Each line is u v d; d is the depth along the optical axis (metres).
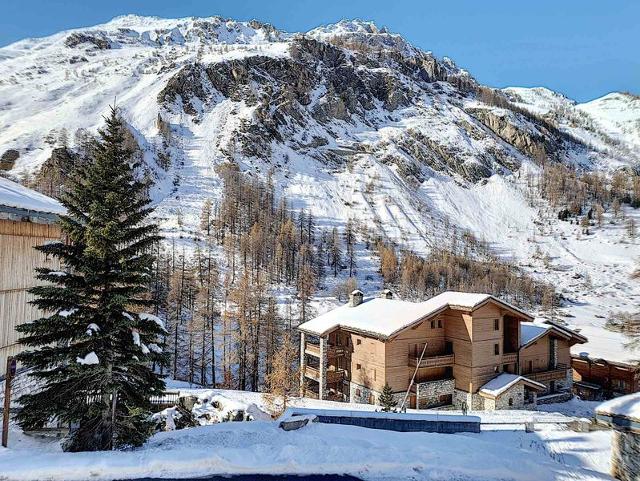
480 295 36.81
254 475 11.68
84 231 13.52
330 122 197.38
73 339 13.32
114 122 14.32
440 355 36.78
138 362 13.88
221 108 177.38
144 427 14.94
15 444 14.13
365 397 37.00
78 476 11.14
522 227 155.00
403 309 39.00
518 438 21.20
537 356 40.03
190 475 11.51
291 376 37.22
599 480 13.06
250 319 49.00
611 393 44.22
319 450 13.05
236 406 29.28
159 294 56.75
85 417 13.83
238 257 90.31
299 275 80.50
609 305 99.56
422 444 14.39
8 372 13.50
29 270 19.64
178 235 97.31
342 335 40.41
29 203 19.30
